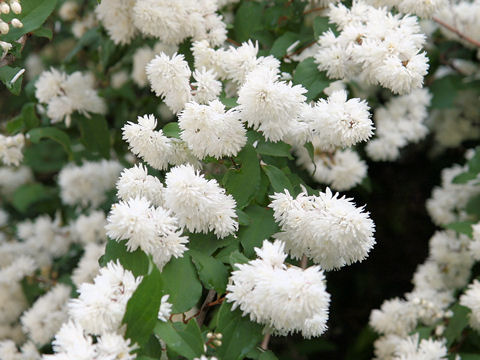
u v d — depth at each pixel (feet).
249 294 0.81
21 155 1.28
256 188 0.92
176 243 0.86
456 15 1.46
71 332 0.76
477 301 1.07
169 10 1.04
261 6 1.23
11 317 1.37
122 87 1.47
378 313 1.32
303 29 1.29
